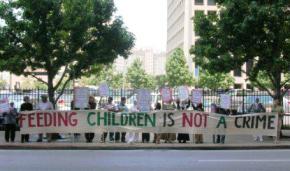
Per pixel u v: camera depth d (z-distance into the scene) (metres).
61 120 20.16
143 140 20.83
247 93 29.44
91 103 21.33
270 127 20.62
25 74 24.64
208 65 23.52
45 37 23.50
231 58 22.92
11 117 19.95
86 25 23.97
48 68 24.25
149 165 13.72
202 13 23.78
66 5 23.73
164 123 20.28
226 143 20.11
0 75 115.25
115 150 18.31
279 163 14.33
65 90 30.12
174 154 16.88
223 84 76.00
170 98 21.59
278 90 23.59
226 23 22.27
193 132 20.28
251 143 20.06
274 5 21.56
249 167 13.43
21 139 20.19
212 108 21.88
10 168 13.00
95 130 20.25
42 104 20.48
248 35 22.17
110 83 112.38
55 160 14.84
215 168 13.19
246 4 21.78
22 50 23.56
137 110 20.70
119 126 20.25
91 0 24.44
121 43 25.84
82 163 14.12
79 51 24.97
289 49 22.41
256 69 23.16
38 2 23.16
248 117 20.55
